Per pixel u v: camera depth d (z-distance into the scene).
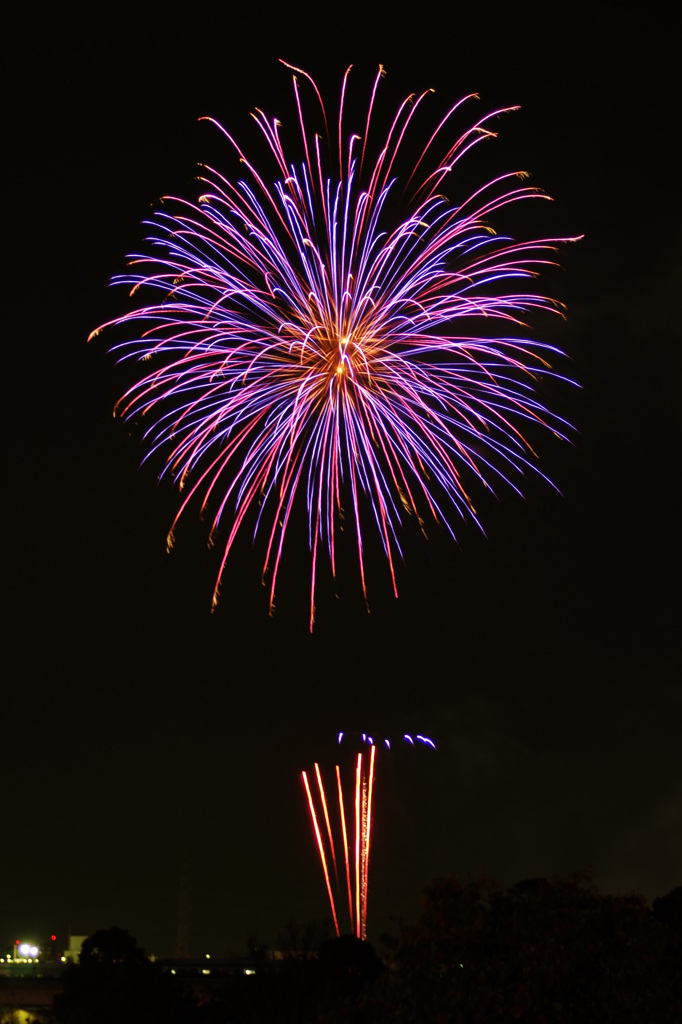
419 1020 18.30
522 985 18.80
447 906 20.06
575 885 20.62
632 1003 19.44
